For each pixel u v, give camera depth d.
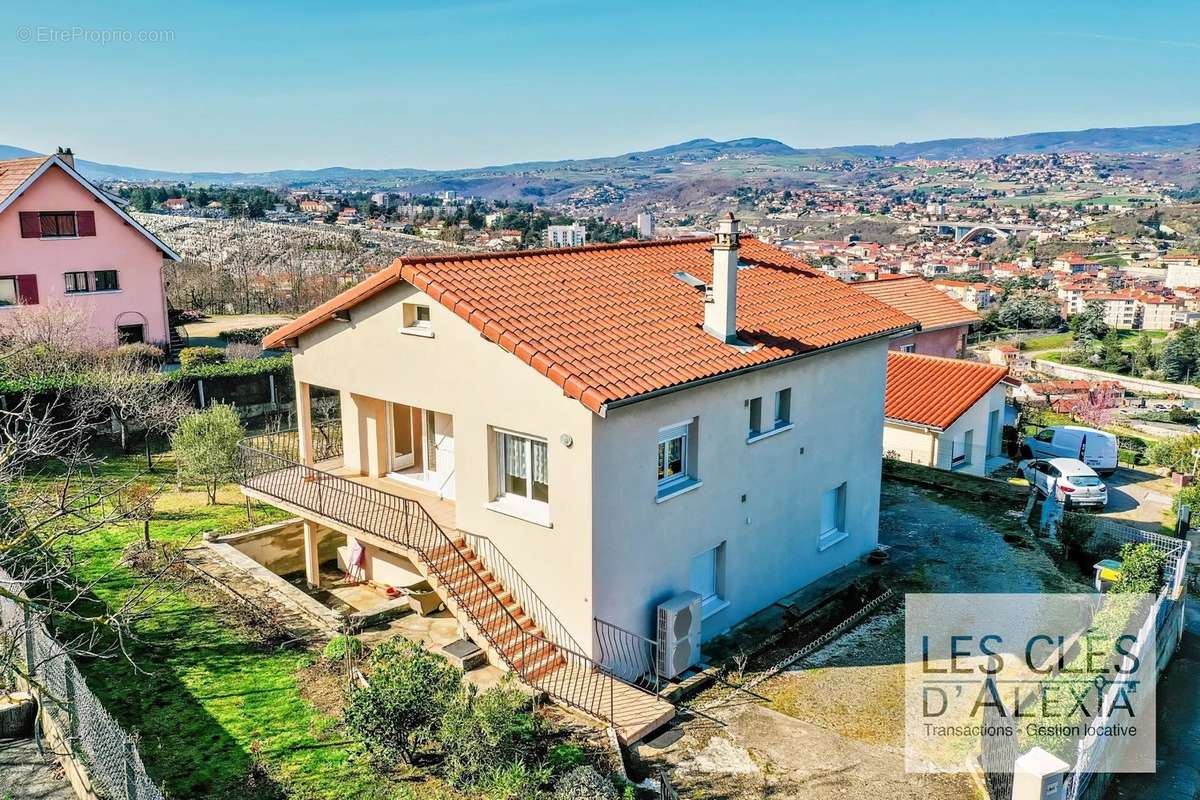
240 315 58.88
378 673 12.73
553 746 12.77
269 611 16.30
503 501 15.79
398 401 17.25
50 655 12.42
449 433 18.03
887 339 21.38
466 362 15.65
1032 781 10.52
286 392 32.25
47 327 32.91
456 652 15.09
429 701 12.05
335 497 18.36
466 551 16.12
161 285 43.69
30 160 39.97
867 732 14.24
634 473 14.91
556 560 14.80
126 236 42.06
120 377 27.25
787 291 20.69
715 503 16.95
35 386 25.62
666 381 14.63
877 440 22.14
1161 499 30.36
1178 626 18.70
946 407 29.72
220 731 12.66
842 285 22.36
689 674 15.83
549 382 14.31
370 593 19.12
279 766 11.87
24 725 12.99
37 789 11.57
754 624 18.11
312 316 18.27
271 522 20.69
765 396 17.86
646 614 15.69
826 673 16.20
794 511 19.41
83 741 11.36
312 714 13.17
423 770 11.93
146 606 16.22
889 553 22.39
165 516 21.11
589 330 15.60
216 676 14.16
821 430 19.88
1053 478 29.12
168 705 13.29
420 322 16.84
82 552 18.64
